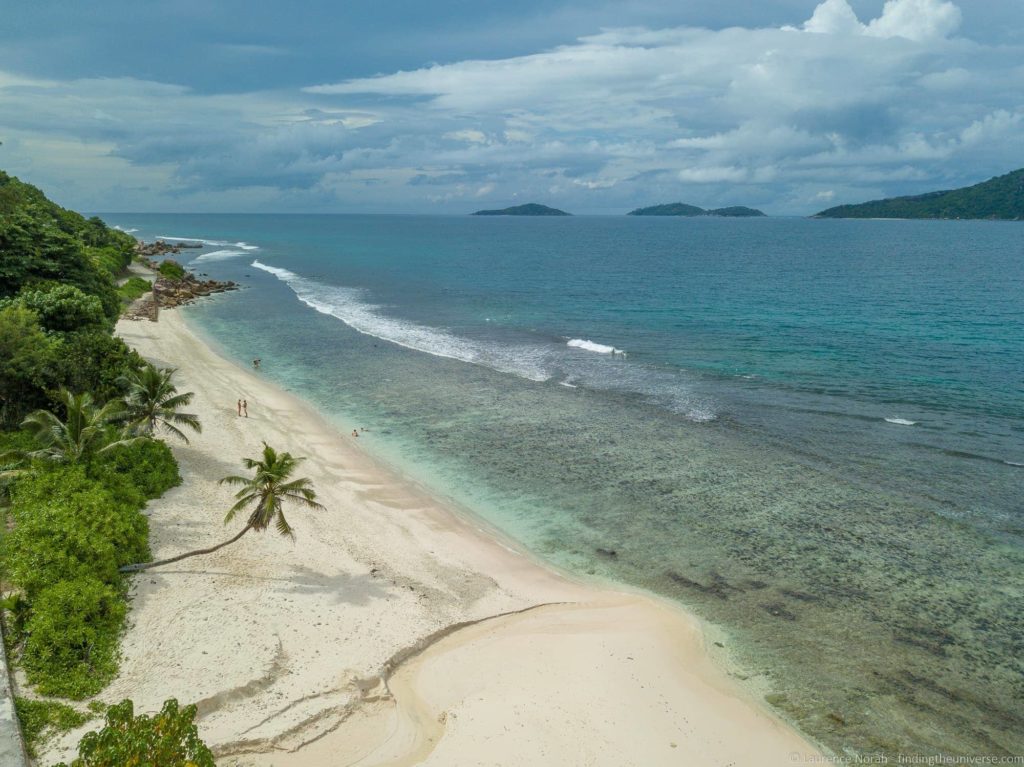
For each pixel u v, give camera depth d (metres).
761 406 53.56
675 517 37.00
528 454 45.78
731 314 93.56
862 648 26.69
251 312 102.06
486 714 23.48
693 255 192.38
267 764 21.03
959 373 60.75
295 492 38.78
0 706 21.52
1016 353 67.38
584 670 25.75
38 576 26.47
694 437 47.72
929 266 150.38
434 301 111.44
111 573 28.08
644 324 88.00
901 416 50.25
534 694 24.50
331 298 116.12
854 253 190.38
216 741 21.22
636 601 30.03
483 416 53.22
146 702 22.36
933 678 25.02
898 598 29.48
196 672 23.92
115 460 37.06
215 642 25.66
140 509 35.16
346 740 22.12
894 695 24.31
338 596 29.42
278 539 34.03
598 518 37.22
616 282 131.12
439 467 44.06
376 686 24.27
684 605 29.70
